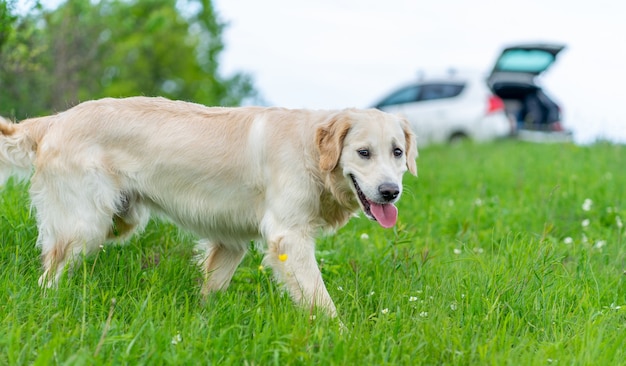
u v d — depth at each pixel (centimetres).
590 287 487
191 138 473
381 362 362
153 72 2434
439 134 1641
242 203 477
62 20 1319
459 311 427
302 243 455
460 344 374
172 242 564
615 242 636
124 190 479
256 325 392
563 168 1028
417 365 363
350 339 373
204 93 2556
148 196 484
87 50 1402
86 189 466
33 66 873
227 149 471
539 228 700
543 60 1625
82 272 470
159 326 378
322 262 541
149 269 481
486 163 1147
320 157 451
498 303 436
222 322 399
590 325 394
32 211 549
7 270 453
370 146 448
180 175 475
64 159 467
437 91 1678
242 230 489
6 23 680
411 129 482
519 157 1170
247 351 365
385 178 439
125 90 2027
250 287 487
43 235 479
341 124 450
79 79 1375
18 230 523
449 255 588
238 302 428
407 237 579
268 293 468
